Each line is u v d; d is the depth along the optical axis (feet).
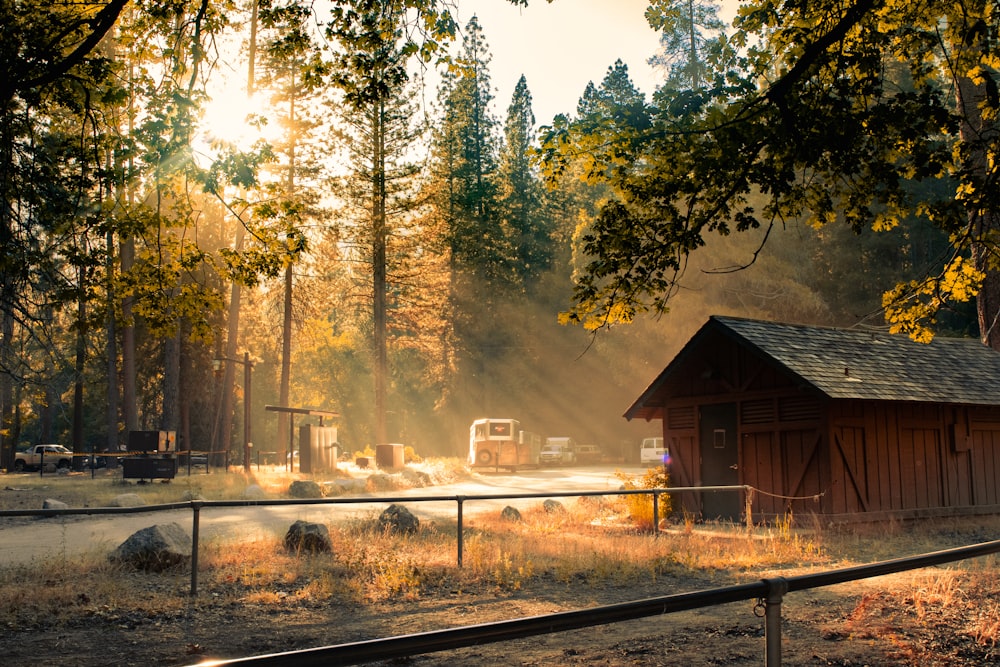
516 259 241.76
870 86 32.32
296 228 42.42
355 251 175.73
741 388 63.77
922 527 59.21
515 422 165.89
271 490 86.38
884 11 33.81
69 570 35.14
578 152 34.58
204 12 36.76
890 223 34.73
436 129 174.29
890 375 63.00
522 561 39.70
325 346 279.08
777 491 60.44
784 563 41.52
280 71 142.00
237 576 35.45
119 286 40.70
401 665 23.43
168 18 36.58
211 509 73.26
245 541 44.57
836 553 44.73
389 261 175.63
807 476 58.34
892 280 169.68
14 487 93.25
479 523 59.00
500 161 252.83
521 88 262.88
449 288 226.58
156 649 24.77
